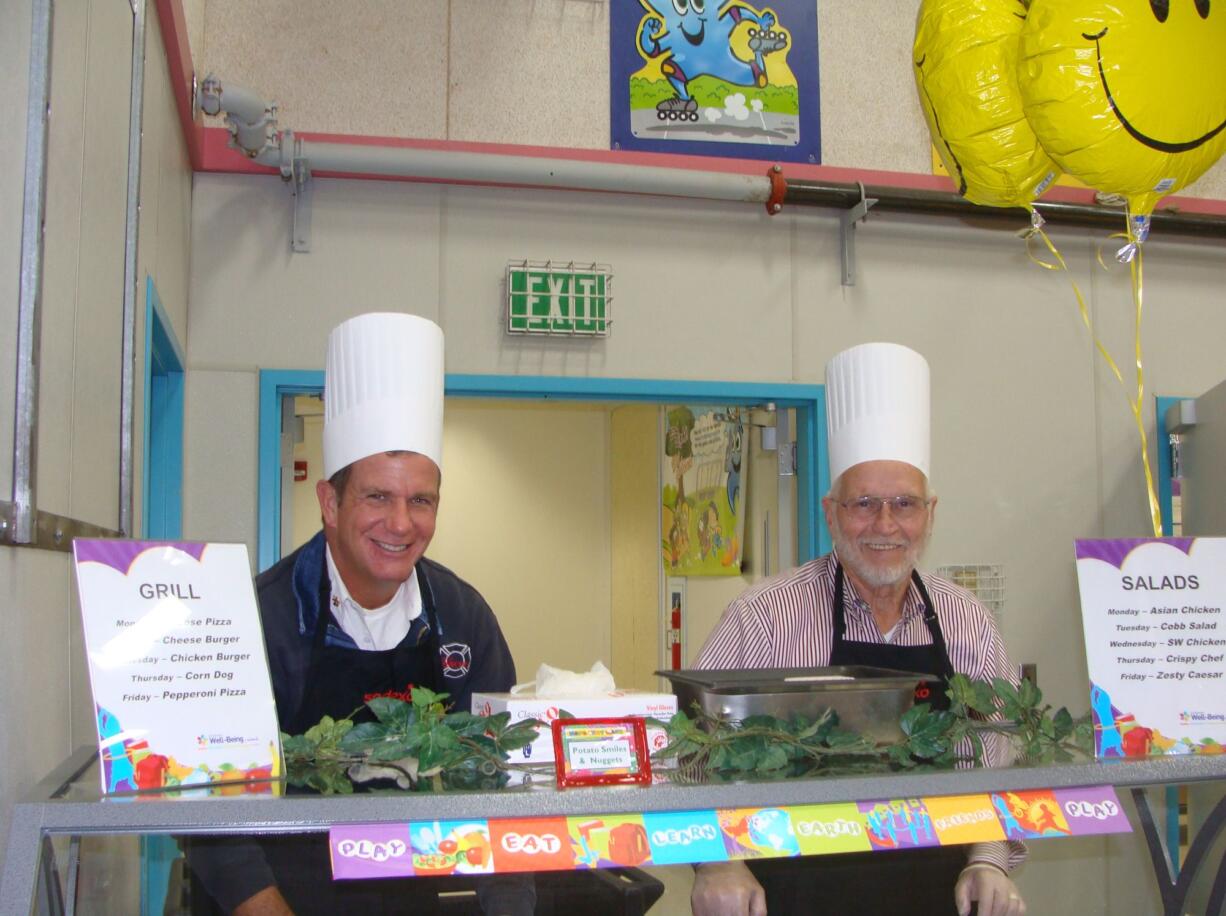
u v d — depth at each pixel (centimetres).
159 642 85
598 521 558
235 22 283
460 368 285
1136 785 100
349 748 93
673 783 89
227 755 86
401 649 149
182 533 264
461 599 160
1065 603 316
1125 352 327
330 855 81
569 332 288
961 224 318
